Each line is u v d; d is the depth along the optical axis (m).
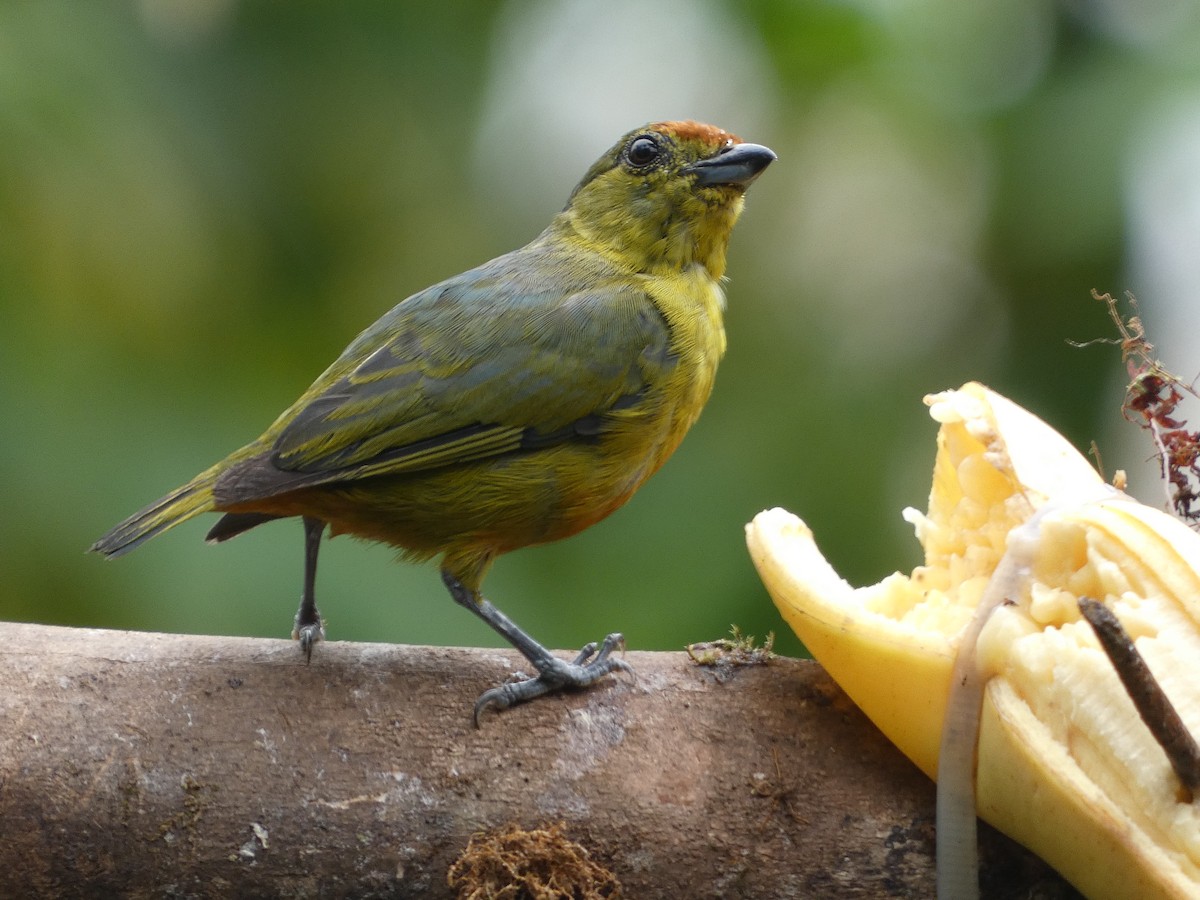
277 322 11.53
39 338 10.22
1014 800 5.69
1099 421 11.59
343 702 6.67
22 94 10.17
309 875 6.38
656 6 12.47
